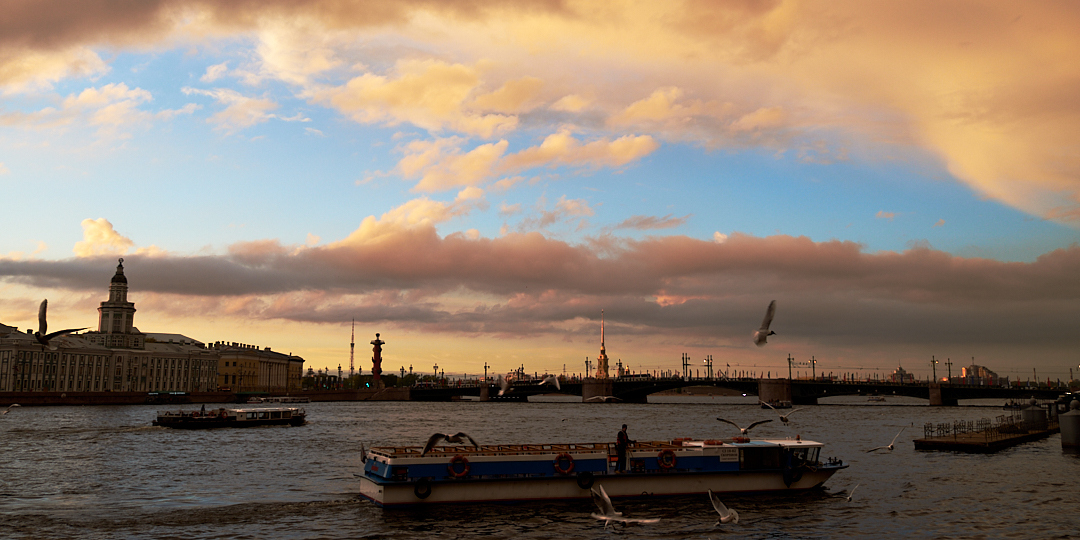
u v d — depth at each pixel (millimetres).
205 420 119000
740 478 45875
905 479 54250
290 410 131250
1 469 62906
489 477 42500
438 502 42219
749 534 37969
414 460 42062
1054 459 66062
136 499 48094
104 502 47031
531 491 43062
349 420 147875
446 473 42281
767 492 46438
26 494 50406
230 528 39281
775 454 46594
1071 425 71750
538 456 43250
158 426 117250
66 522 40844
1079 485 52062
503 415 181625
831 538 37438
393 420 149625
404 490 41906
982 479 54469
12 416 142875
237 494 49969
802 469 46656
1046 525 40125
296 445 86375
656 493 44375
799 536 37688
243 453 76750
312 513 42344
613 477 43750
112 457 72312
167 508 44625
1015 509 43875
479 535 37438
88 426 116375
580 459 43719
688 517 40844
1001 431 86125
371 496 43969
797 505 44094
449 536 37281
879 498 46688
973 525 40062
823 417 172875
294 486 53625
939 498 46969
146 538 37375
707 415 185875
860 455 71062
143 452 77250
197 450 79688
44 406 190250
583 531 38156
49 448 80375
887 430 119250
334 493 50125
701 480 45125
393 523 39625
